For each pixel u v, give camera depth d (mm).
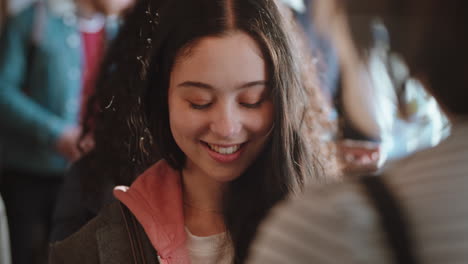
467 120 690
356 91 1653
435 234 648
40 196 2416
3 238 1661
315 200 708
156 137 1116
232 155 1007
